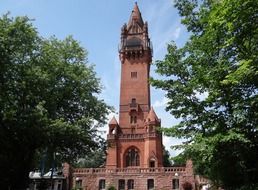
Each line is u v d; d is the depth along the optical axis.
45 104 27.47
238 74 11.04
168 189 54.44
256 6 10.27
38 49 28.84
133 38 78.38
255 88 13.86
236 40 11.86
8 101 24.91
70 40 32.22
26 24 26.64
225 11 10.58
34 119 24.28
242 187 15.59
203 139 14.77
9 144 25.55
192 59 17.50
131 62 76.38
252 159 15.58
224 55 14.71
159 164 63.72
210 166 17.66
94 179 57.16
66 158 31.14
